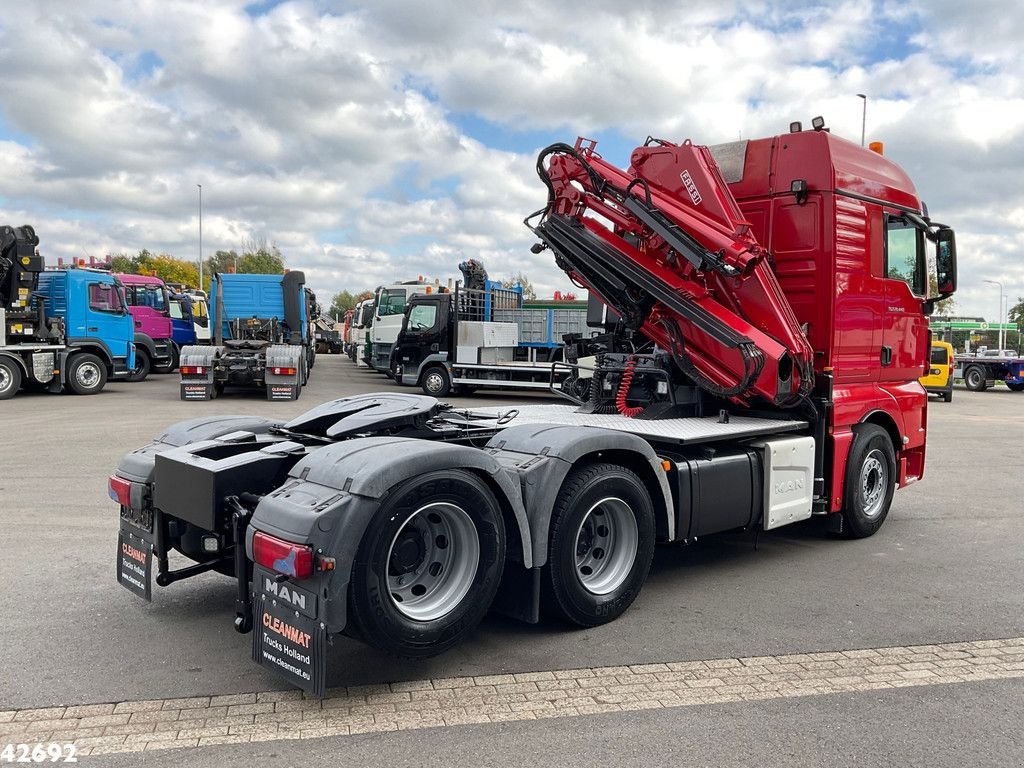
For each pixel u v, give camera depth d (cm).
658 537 493
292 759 296
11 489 777
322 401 1784
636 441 455
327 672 377
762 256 566
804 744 313
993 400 2522
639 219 595
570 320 2047
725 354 579
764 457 555
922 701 355
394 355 2105
